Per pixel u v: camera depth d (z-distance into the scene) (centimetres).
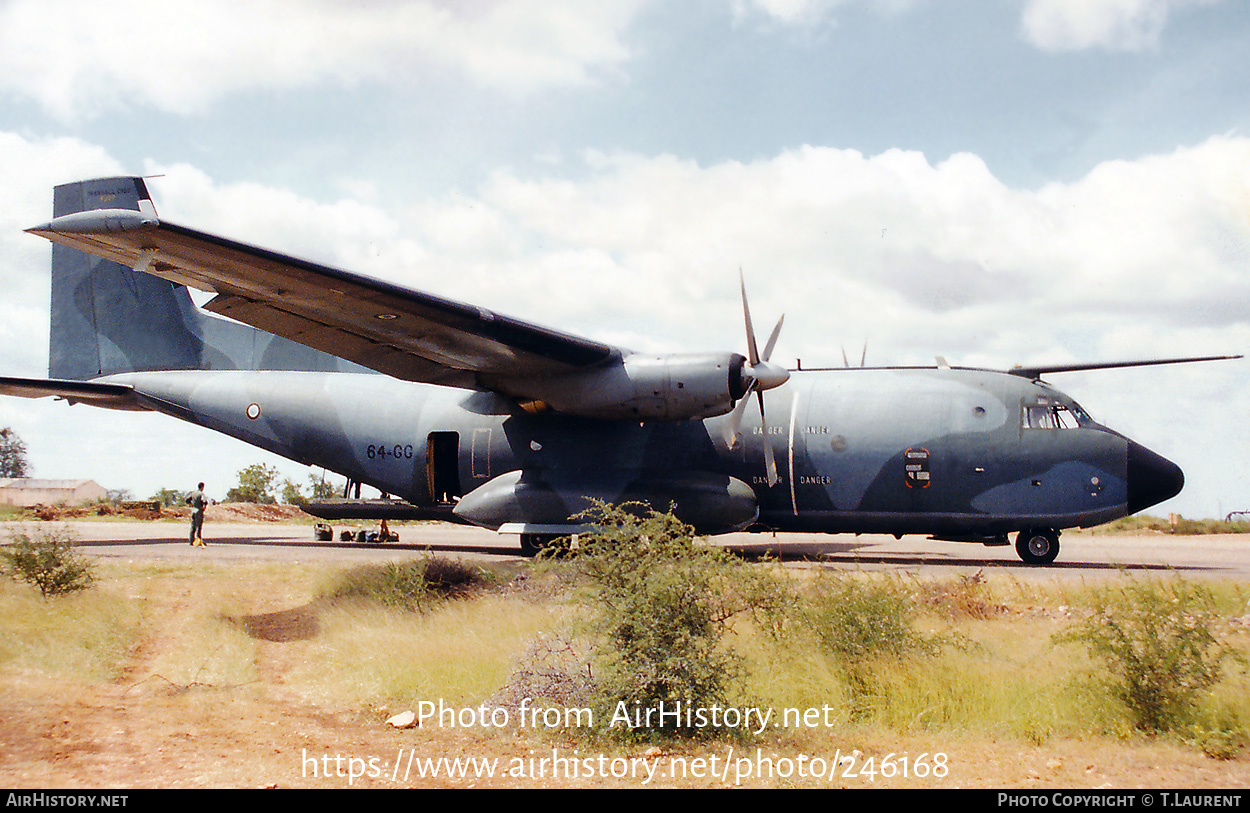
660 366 1318
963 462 1438
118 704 591
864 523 1501
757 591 686
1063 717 593
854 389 1508
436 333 1225
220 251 950
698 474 1469
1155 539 2617
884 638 705
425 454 1605
